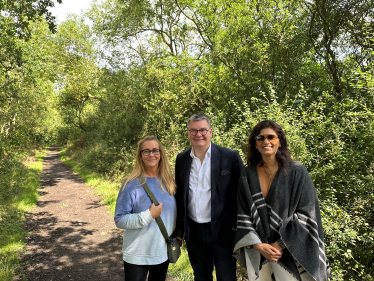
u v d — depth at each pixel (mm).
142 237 1959
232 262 2201
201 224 2197
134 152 10117
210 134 2230
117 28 12914
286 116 4086
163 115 8633
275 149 1809
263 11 7090
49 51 16312
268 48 7047
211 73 8062
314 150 4023
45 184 10406
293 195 1746
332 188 3488
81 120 22094
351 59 6648
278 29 6535
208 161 2211
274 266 1851
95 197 8281
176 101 8500
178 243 2180
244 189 1893
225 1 8062
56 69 17016
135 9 11742
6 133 12094
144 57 12555
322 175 3715
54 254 4395
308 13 7324
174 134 7922
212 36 8734
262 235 1778
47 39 16547
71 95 18594
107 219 6219
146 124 9961
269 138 1795
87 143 19422
